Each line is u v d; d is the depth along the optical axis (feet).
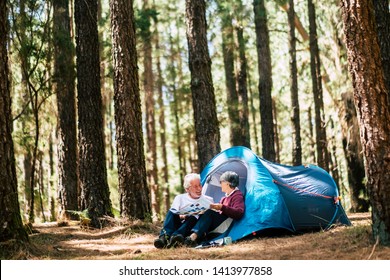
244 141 57.26
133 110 32.45
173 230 23.82
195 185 23.91
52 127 57.67
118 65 32.53
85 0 34.73
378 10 31.17
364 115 18.84
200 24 38.04
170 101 73.67
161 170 84.64
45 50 38.14
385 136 18.57
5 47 21.17
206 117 37.40
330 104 77.61
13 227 20.99
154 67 88.94
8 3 35.35
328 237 21.25
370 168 18.69
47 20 37.81
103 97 60.59
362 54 18.88
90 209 32.58
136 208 31.81
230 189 25.25
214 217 24.38
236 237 24.04
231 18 56.54
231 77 59.93
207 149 37.09
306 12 75.36
